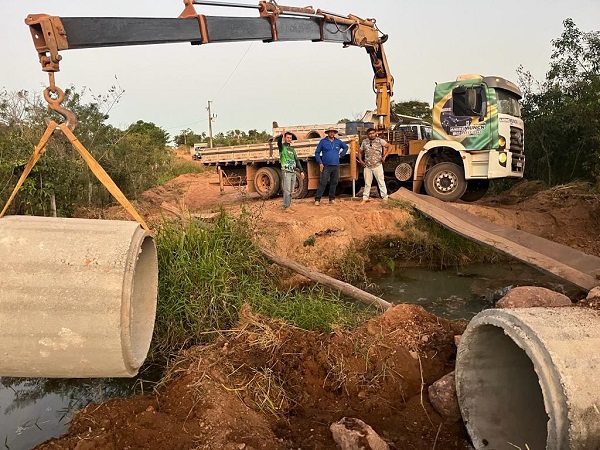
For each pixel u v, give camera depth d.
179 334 5.81
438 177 12.63
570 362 3.23
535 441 4.04
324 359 4.95
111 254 4.05
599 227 12.28
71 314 3.92
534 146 15.99
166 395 4.62
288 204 11.44
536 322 3.53
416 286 9.05
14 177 9.62
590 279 7.86
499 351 4.28
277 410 4.51
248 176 15.36
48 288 3.92
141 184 16.97
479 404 4.23
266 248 7.76
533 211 12.88
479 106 12.00
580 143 14.95
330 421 4.38
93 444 3.90
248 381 4.68
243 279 6.67
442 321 5.69
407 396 4.75
